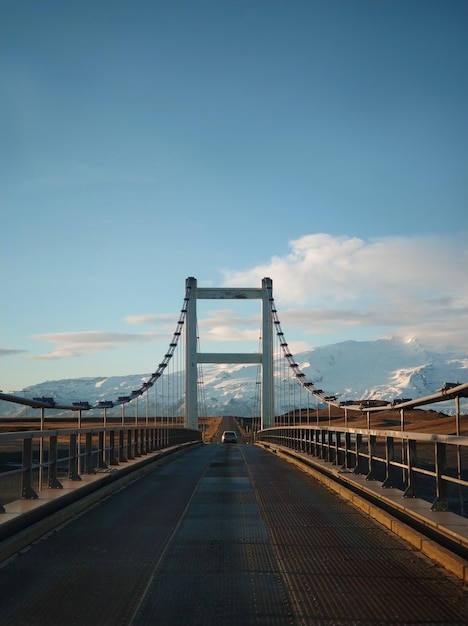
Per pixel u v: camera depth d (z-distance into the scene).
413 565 8.24
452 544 8.55
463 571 7.52
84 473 16.22
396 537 10.10
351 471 17.34
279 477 20.48
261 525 11.18
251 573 7.84
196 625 6.01
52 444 12.88
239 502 14.18
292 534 10.35
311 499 14.72
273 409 74.25
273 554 8.87
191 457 33.41
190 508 13.20
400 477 18.70
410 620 6.15
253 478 20.08
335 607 6.53
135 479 19.53
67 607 6.52
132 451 23.77
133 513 12.49
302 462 25.66
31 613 6.34
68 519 11.73
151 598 6.82
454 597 6.86
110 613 6.34
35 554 8.83
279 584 7.36
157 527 10.93
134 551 9.02
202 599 6.79
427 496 14.80
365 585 7.32
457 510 12.50
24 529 9.76
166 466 25.70
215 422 170.12
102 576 7.68
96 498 14.13
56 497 11.33
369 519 11.84
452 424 60.59
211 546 9.38
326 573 7.84
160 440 32.59
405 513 10.58
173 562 8.38
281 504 13.86
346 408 18.95
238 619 6.17
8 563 8.31
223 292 76.19
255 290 76.69
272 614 6.32
